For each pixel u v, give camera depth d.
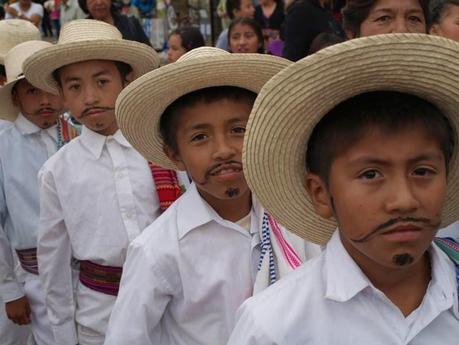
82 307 2.54
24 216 2.95
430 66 1.17
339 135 1.23
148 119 1.95
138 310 1.79
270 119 1.28
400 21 2.45
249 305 1.39
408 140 1.18
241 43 5.12
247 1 6.36
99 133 2.56
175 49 5.47
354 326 1.30
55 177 2.52
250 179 1.39
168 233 1.86
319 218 1.51
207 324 1.85
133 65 2.70
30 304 3.02
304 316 1.33
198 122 1.79
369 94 1.25
